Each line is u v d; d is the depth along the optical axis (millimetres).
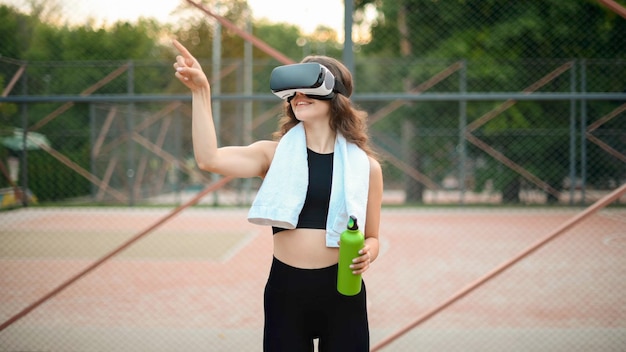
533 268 7332
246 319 4898
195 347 4055
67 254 8633
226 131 18156
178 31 18547
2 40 8234
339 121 1981
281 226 1907
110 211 15281
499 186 17000
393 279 6824
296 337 1947
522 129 16219
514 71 15734
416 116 17922
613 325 4699
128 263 7848
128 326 4598
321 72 1861
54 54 10727
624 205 14227
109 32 12453
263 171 2059
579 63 13211
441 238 10523
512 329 4496
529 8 13695
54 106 14047
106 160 16188
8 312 4996
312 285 1921
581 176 14656
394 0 16969
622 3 12312
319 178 1930
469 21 15727
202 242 10148
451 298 3516
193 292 5992
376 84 20641
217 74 15484
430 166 18250
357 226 1827
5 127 12297
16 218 12344
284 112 2172
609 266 7371
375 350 3486
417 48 17359
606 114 15289
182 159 18703
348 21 3604
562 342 4148
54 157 14297
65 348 3963
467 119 17328
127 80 15586
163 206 16297
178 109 16719
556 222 12727
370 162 1998
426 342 4188
